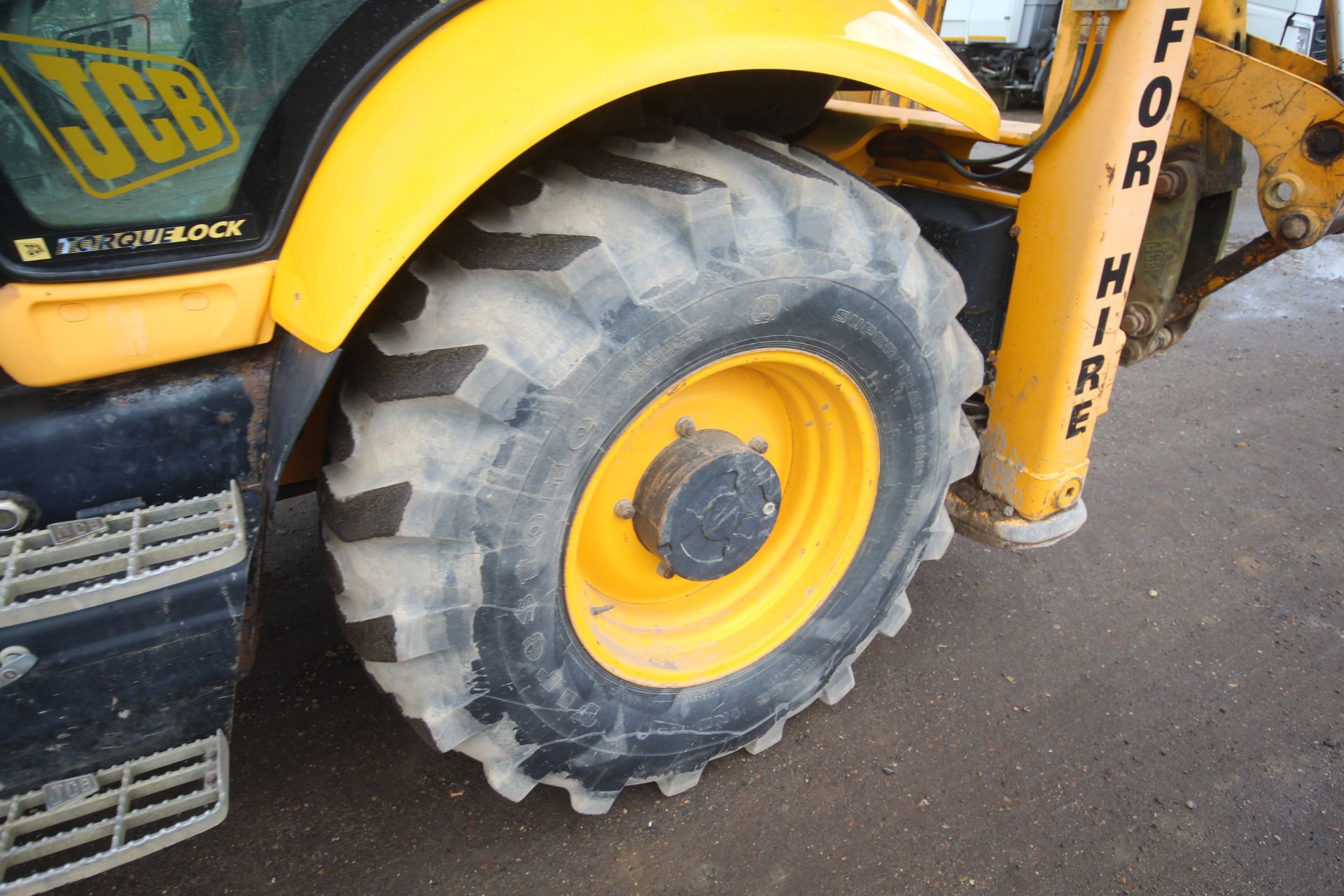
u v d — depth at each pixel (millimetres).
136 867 1827
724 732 1960
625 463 1701
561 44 1222
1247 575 2822
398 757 2113
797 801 2039
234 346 1293
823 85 1871
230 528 1269
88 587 1165
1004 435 2199
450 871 1856
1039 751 2182
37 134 1061
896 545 2039
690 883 1845
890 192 2342
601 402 1404
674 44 1258
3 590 1119
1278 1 6773
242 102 1149
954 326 1947
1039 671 2439
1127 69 1726
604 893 1821
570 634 1616
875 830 1970
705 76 1735
